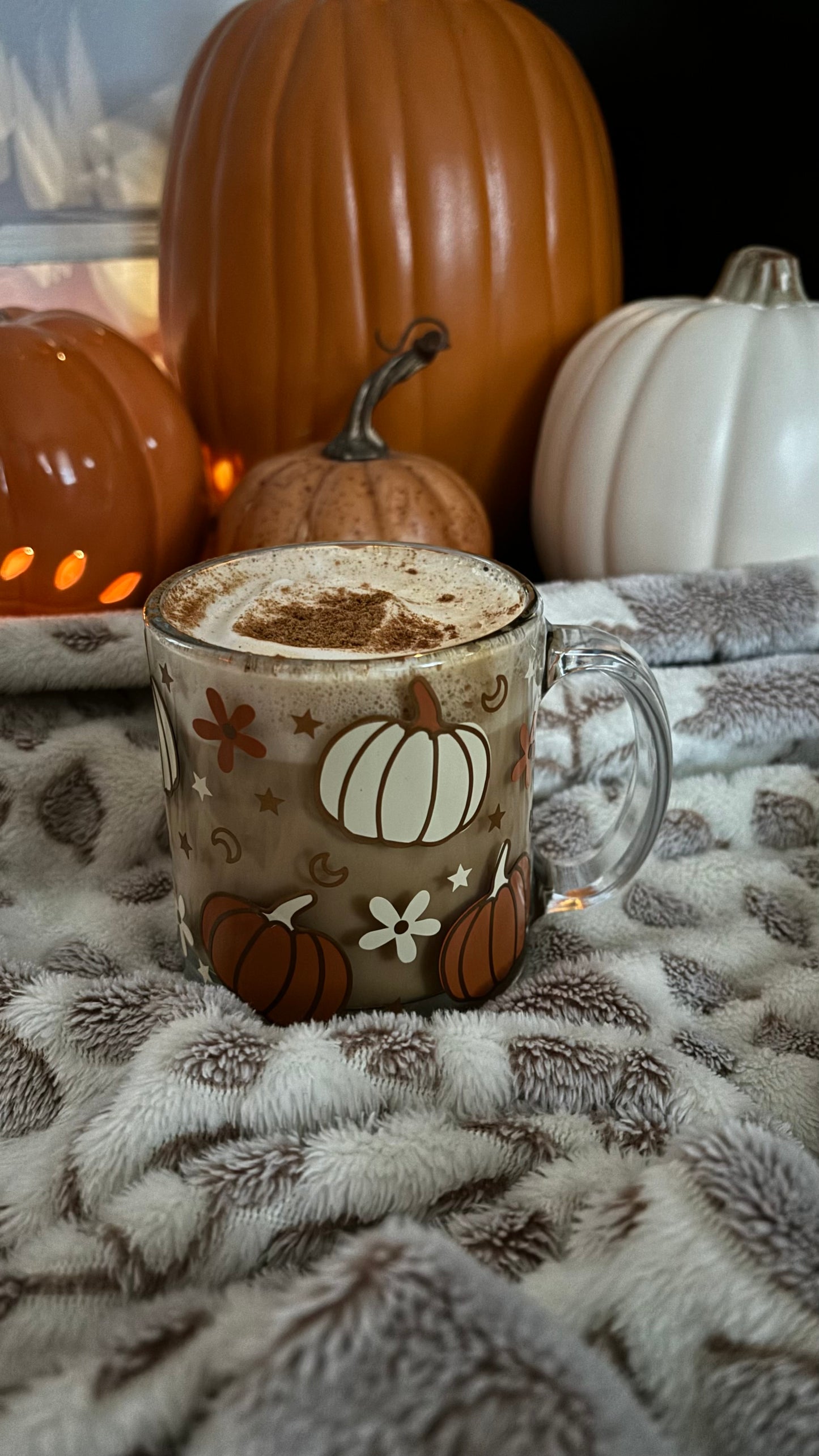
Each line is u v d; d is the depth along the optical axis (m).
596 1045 0.24
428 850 0.24
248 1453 0.15
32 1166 0.23
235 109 0.45
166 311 0.51
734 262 0.46
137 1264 0.20
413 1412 0.15
